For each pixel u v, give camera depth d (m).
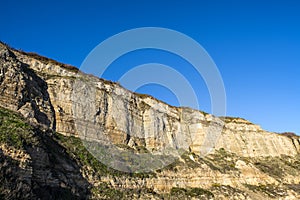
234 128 73.75
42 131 30.92
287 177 60.66
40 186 23.94
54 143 31.23
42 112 34.97
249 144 70.38
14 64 34.41
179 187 41.69
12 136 24.06
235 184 50.69
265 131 79.00
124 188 33.53
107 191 30.94
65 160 29.89
